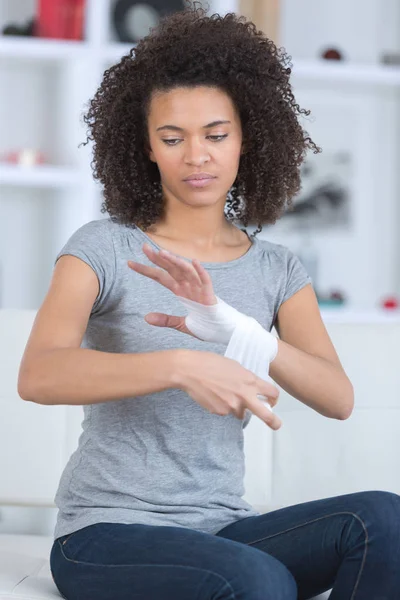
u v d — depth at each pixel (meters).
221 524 2.02
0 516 2.58
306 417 2.51
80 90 4.71
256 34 2.24
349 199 5.44
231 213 2.40
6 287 5.05
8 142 5.02
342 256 5.44
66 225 4.87
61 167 4.80
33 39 4.63
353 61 5.38
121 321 2.06
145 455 1.99
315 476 2.50
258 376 1.89
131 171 2.18
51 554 2.00
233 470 2.06
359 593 1.81
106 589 1.83
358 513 1.86
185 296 1.85
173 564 1.76
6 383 2.46
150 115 2.08
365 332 2.56
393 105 5.48
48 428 2.46
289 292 2.21
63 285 2.00
